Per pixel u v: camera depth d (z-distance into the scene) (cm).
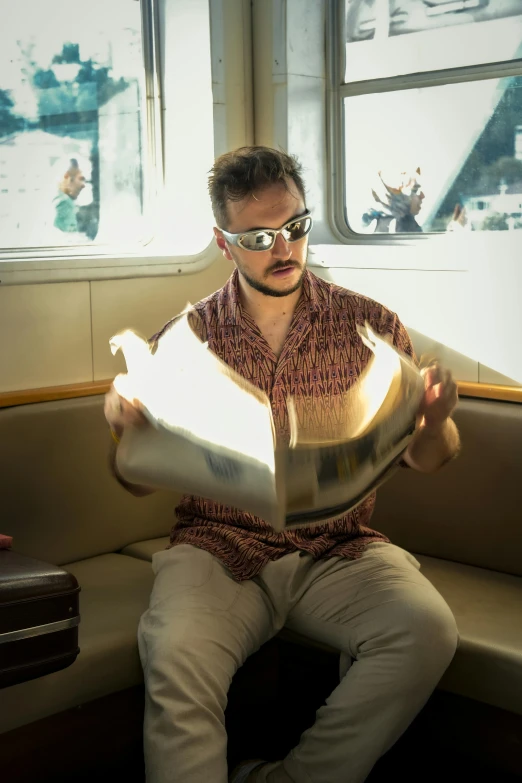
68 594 206
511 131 287
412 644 206
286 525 186
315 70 327
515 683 208
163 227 329
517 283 269
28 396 272
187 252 323
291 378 236
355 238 333
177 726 197
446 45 299
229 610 222
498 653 210
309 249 321
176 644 208
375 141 321
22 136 294
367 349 238
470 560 268
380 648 210
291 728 254
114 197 318
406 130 312
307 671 243
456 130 300
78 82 304
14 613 198
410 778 238
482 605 238
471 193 299
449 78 298
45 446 269
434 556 277
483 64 290
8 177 293
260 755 249
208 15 318
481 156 295
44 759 213
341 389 237
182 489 194
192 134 326
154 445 199
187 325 245
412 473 279
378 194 324
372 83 318
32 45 292
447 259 284
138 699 229
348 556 232
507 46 285
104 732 223
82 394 285
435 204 309
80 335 296
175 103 322
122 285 306
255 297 237
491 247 274
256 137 336
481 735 218
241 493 181
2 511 260
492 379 278
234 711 237
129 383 205
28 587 200
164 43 318
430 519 276
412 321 296
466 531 268
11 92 290
